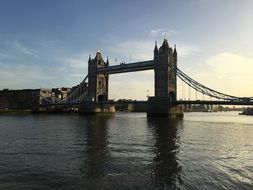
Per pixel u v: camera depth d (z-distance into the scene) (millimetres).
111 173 26500
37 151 37562
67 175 25734
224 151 38281
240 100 123875
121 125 86500
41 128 74250
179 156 34562
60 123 95562
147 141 48125
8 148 39906
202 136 56344
